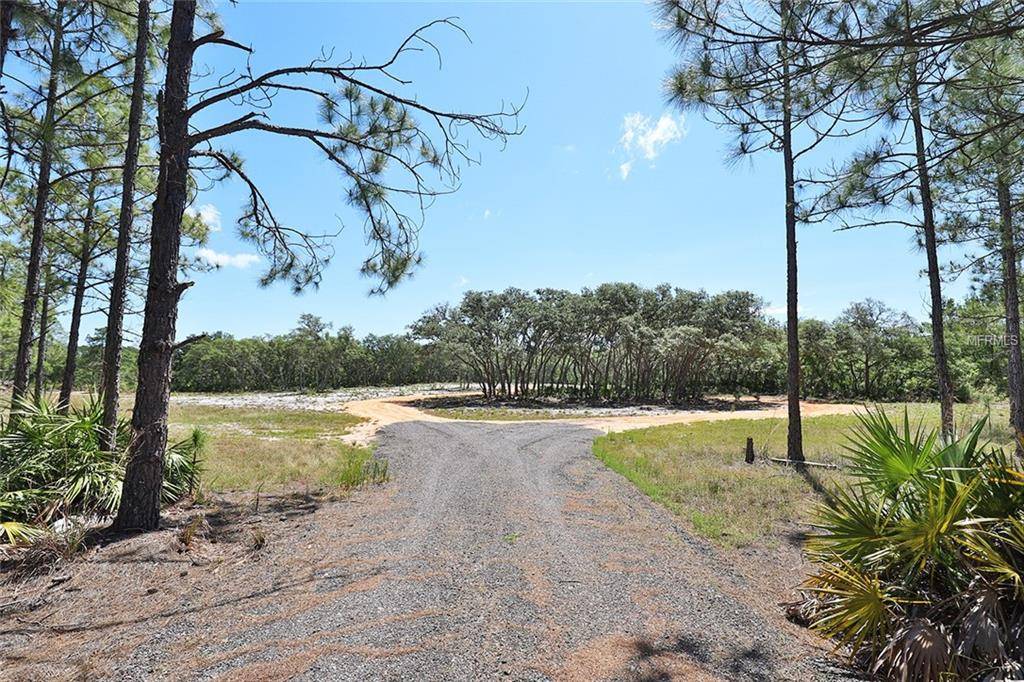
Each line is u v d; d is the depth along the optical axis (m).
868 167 4.18
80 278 9.87
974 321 14.78
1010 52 3.53
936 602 2.93
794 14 3.04
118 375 7.08
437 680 2.96
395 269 6.44
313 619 3.74
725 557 5.41
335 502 7.71
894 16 3.01
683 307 47.25
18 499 5.38
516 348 44.12
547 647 3.39
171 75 5.84
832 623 3.26
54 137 6.73
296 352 66.19
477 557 5.26
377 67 5.48
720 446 14.17
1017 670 2.46
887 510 3.43
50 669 3.02
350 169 6.12
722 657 3.29
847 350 45.44
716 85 3.62
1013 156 3.91
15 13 5.15
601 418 28.06
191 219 10.54
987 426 13.62
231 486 8.51
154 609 3.87
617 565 5.10
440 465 11.53
